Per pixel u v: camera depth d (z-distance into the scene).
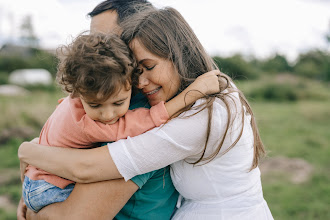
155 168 1.47
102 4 1.89
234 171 1.58
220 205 1.58
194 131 1.45
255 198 1.64
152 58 1.52
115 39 1.50
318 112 11.51
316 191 5.25
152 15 1.61
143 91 1.59
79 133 1.52
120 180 1.47
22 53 32.81
